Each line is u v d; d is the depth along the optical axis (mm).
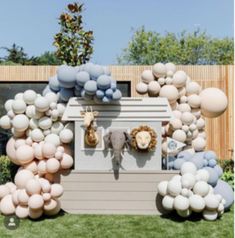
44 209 7121
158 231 6590
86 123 7652
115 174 7695
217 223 6957
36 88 11852
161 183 7242
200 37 35844
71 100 8031
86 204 7664
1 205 7199
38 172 7555
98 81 7598
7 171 10266
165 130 8539
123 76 11656
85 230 6652
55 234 6461
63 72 7871
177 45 35781
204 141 8672
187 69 11852
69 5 12477
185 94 8766
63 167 7602
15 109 7789
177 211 7008
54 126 7883
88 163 7887
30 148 7605
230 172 10500
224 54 35906
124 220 7203
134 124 7934
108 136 7832
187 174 6949
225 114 11836
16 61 30984
